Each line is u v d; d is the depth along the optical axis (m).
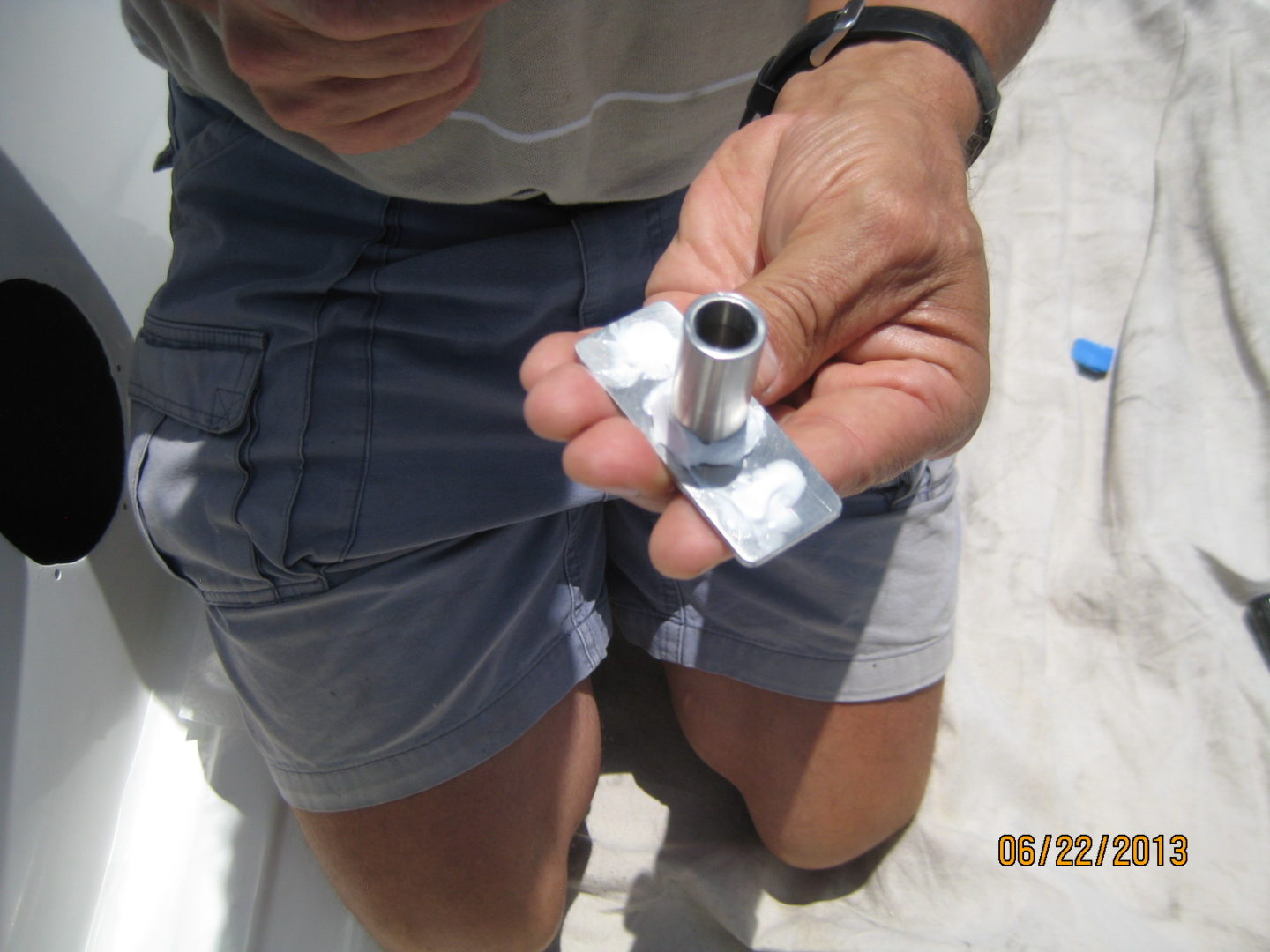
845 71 0.41
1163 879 0.54
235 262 0.44
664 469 0.31
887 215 0.33
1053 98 0.80
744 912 0.55
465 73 0.32
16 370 0.46
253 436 0.43
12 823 0.45
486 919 0.50
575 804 0.53
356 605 0.44
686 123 0.46
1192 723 0.58
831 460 0.31
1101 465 0.67
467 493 0.45
